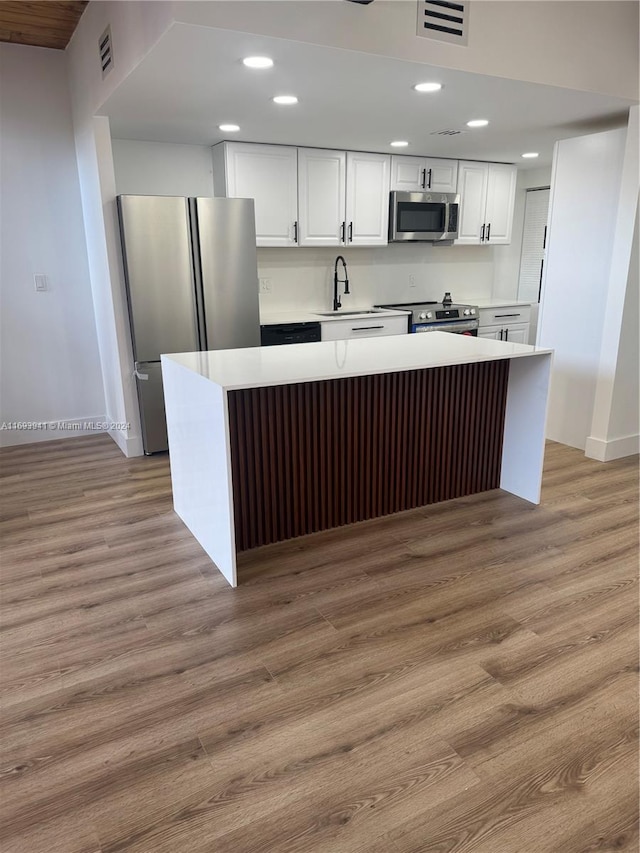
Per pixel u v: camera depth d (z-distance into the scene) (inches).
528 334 230.8
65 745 64.2
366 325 187.3
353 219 185.9
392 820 55.0
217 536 98.0
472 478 129.2
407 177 192.1
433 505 124.6
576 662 76.1
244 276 157.1
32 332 164.4
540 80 108.7
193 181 172.6
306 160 172.7
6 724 67.3
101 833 54.1
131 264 141.6
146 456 157.2
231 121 137.9
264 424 102.3
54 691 72.4
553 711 67.9
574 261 150.8
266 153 166.4
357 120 137.0
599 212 142.3
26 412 168.6
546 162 210.4
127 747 63.8
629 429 152.9
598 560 101.1
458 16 97.3
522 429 124.6
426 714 67.7
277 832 54.0
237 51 89.1
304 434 106.8
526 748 62.8
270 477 105.6
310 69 98.3
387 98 117.6
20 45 145.3
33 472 146.3
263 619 86.0
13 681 74.2
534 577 96.0
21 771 60.9
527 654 77.7
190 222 146.7
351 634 82.4
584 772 59.7
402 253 216.8
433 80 105.3
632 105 126.7
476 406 124.3
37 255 160.1
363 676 74.2
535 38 106.3
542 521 116.0
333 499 113.4
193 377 97.3
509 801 56.7
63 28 134.0
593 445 151.3
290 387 102.7
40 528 115.9
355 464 113.7
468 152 185.5
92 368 175.3
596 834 53.3
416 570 98.6
